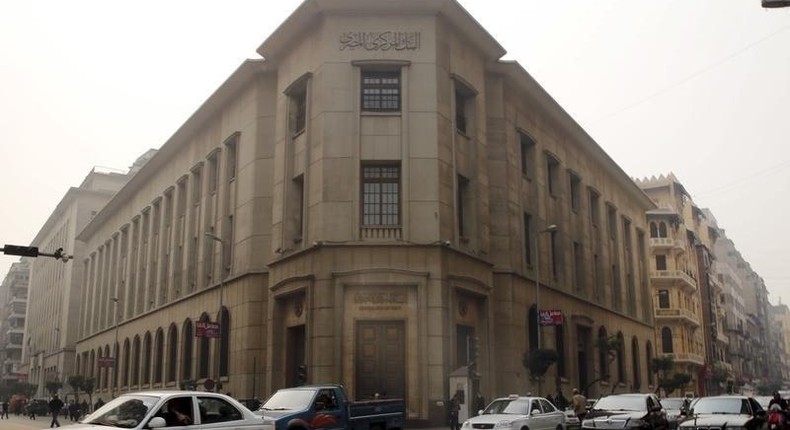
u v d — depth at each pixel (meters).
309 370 30.86
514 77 41.38
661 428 22.19
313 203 33.06
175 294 49.56
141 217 60.34
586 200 52.53
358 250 31.55
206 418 12.30
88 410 58.41
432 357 30.42
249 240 38.09
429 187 32.44
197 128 48.03
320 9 33.94
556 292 44.34
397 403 20.25
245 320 37.03
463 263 33.47
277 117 38.06
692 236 88.94
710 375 84.19
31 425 42.12
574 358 45.66
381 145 32.88
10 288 140.88
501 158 39.62
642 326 61.97
